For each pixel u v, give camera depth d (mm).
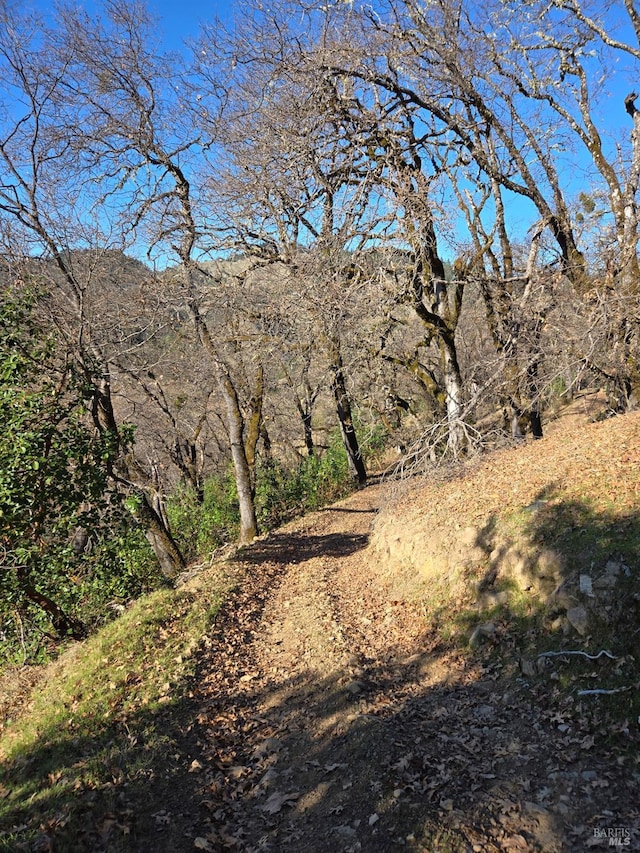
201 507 18750
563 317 11289
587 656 5254
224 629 8461
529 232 12836
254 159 11461
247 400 21438
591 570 5812
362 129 11062
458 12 11156
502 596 6660
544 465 8930
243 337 14461
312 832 4168
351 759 4863
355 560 11547
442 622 7125
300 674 6855
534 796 4133
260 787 4820
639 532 5910
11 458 7605
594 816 3867
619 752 4375
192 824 4344
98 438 9070
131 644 7793
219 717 6004
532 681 5523
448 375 12867
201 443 27391
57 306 10945
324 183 11062
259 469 21781
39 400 8031
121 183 13797
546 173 12445
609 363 12039
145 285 13273
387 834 3973
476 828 3908
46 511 8359
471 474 10383
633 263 10906
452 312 12852
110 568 9297
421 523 9281
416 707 5676
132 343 14461
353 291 10445
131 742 5262
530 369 11891
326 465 22609
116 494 9211
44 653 8562
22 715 6910
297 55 10797
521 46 12289
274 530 16906
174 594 9914
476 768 4535
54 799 4402
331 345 12859
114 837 4062
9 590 7930
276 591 10633
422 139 11633
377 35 10859
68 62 12266
